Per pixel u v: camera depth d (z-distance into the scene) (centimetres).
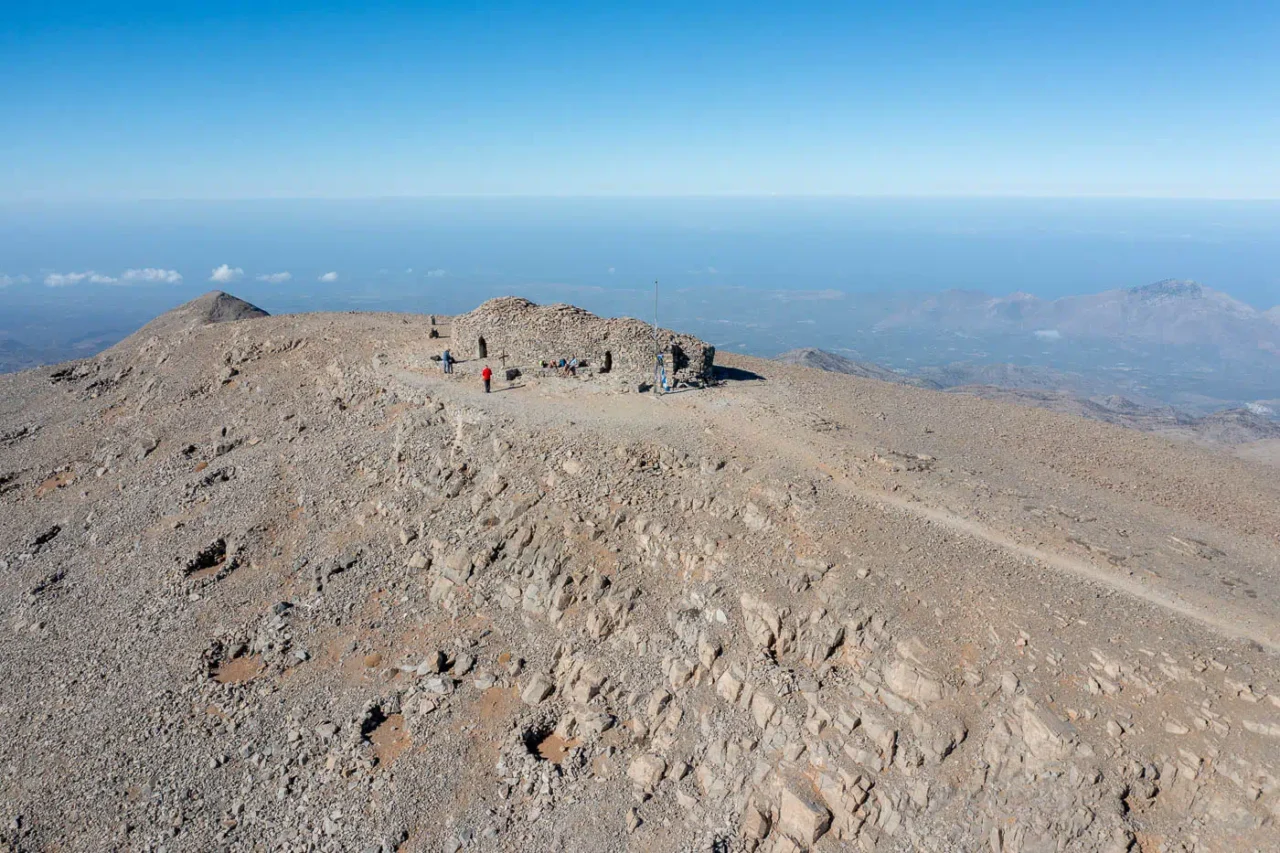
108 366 6825
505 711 2895
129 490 4719
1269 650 2339
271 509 4178
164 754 2905
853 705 2472
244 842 2589
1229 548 3031
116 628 3575
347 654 3253
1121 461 4103
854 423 4309
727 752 2519
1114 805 2036
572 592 3194
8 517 4666
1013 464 3875
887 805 2228
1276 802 1941
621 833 2400
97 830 2664
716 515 3291
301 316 7100
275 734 2939
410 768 2727
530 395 4531
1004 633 2505
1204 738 2108
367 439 4522
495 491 3716
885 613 2652
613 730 2731
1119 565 2816
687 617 2923
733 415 4241
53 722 3098
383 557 3700
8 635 3628
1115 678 2308
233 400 5553
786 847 2236
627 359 4684
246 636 3412
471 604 3362
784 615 2777
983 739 2273
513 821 2516
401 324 6619
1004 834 2094
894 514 3155
